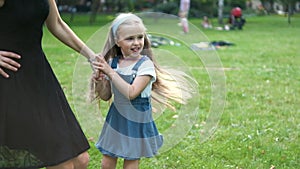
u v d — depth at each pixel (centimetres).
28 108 281
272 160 439
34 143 282
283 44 1478
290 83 818
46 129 284
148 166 424
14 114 279
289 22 2472
